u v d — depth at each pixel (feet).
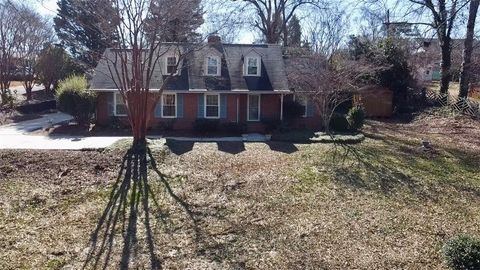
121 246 24.04
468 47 75.72
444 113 77.56
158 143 50.47
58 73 107.55
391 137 60.23
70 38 103.24
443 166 44.14
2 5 93.76
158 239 25.14
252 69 68.80
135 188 34.68
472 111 74.74
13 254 22.76
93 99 65.26
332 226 27.45
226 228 26.99
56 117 81.35
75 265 21.70
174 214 29.30
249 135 63.00
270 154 48.29
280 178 38.47
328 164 43.70
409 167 43.32
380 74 79.97
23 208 29.78
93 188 34.50
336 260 22.61
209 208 30.63
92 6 45.85
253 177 38.73
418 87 88.79
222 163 43.75
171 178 37.76
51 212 29.22
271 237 25.64
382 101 80.64
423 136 61.21
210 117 67.67
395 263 22.22
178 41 53.42
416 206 31.91
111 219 28.14
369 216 29.40
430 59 103.60
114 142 50.98
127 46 50.37
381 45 81.87
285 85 67.92
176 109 66.90
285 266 21.93
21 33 99.04
